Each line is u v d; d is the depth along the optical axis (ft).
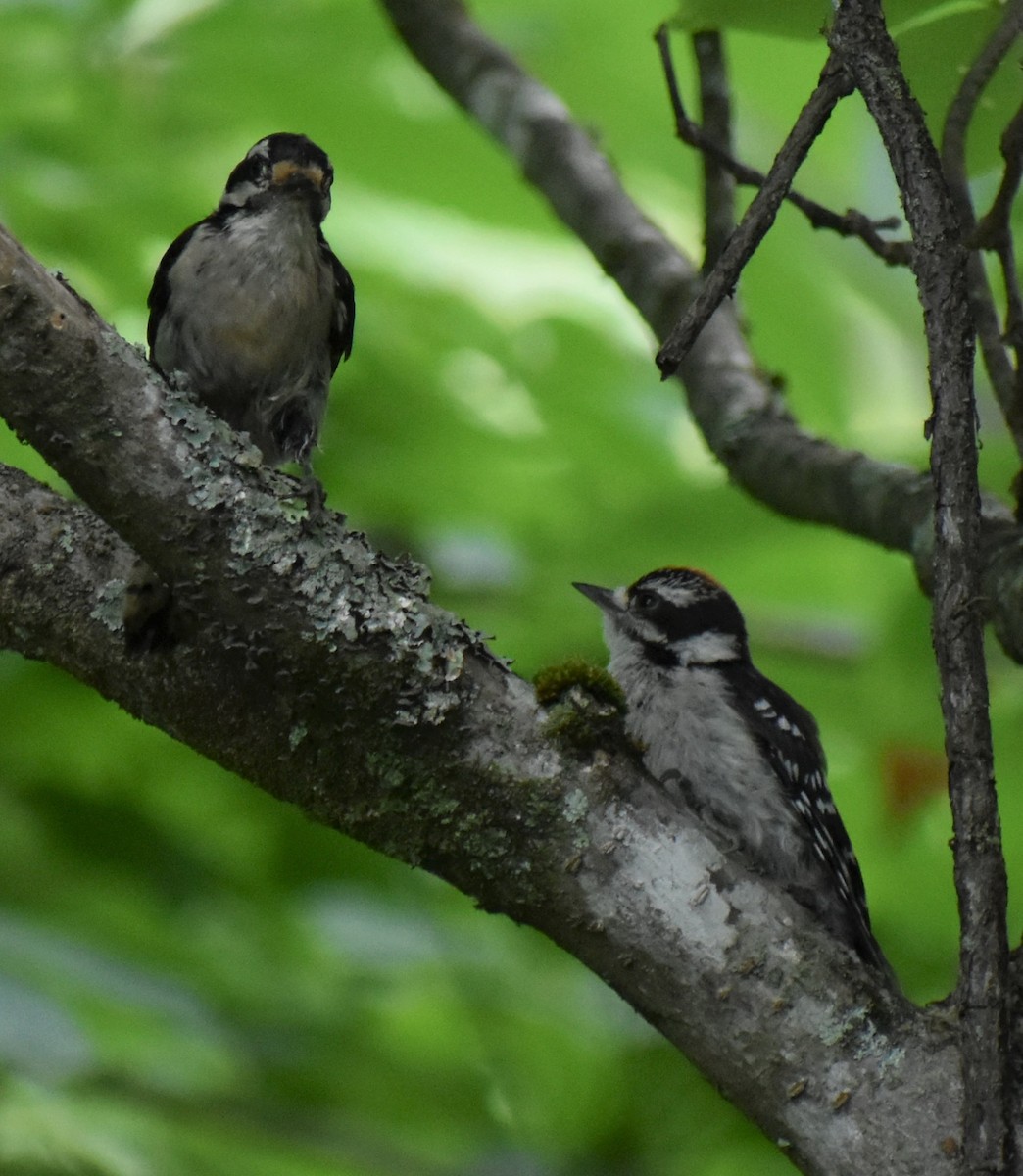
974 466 17.79
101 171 39.96
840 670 41.37
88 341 19.30
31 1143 33.53
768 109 45.37
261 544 19.71
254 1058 37.32
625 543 40.09
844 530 27.37
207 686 20.77
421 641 19.81
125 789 41.01
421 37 34.71
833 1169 18.30
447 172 42.22
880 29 18.65
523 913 20.01
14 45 39.22
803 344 45.14
